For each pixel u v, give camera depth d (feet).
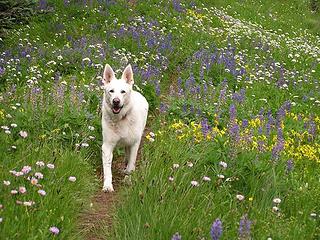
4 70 18.19
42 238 8.27
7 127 12.17
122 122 12.23
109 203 11.12
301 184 11.30
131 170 12.25
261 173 11.21
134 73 19.45
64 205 9.66
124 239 9.06
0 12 19.95
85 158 12.51
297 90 20.93
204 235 8.72
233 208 9.89
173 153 12.05
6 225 8.25
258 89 20.22
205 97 17.80
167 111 16.19
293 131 15.01
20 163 10.68
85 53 21.48
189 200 9.98
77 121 13.61
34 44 22.97
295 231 9.23
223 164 11.09
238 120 15.96
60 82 17.15
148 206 9.62
